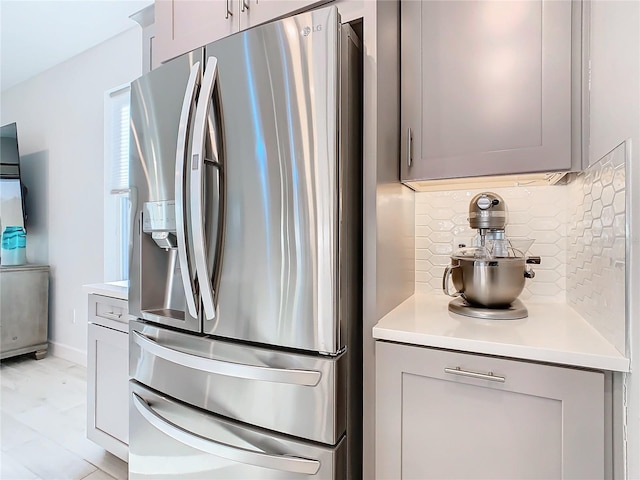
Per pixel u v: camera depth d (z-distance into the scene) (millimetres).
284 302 1067
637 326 764
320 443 1021
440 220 1618
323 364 1011
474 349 933
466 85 1203
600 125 985
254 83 1104
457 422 959
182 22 1581
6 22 2604
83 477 1763
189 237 1193
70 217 3256
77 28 2697
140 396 1413
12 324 3170
